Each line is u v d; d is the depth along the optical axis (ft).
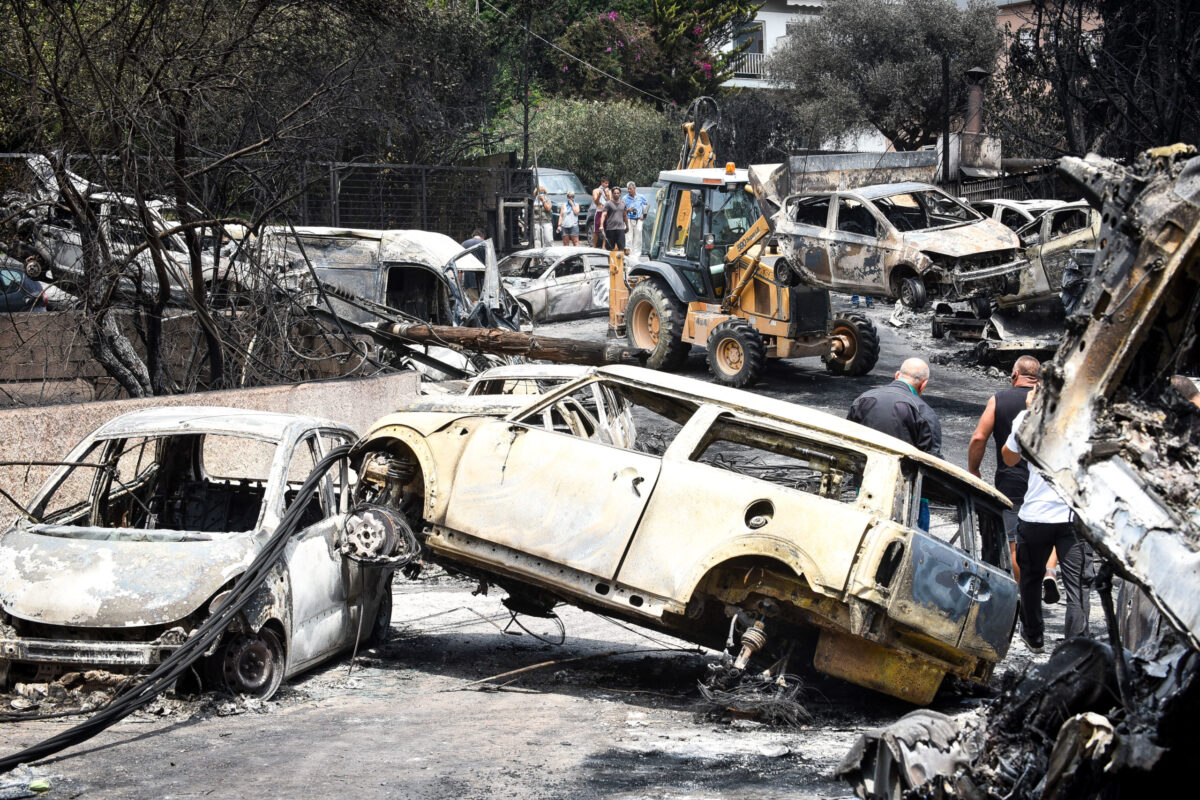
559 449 25.90
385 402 55.26
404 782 18.22
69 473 27.53
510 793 17.66
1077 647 14.90
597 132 150.30
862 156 96.37
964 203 69.77
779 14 207.21
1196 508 11.27
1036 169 101.55
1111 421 12.32
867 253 66.08
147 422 28.32
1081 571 27.81
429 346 64.54
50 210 56.49
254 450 40.16
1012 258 66.90
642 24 180.14
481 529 25.99
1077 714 14.26
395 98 75.61
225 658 23.80
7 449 34.91
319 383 50.11
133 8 47.75
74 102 46.32
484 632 33.83
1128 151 63.57
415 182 107.45
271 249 57.77
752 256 71.77
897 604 23.16
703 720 23.76
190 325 59.36
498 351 56.44
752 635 23.93
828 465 25.23
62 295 58.44
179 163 48.24
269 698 24.50
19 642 22.91
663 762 19.89
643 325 79.00
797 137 143.64
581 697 26.13
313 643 26.53
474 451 26.68
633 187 121.49
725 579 24.76
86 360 59.06
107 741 20.80
